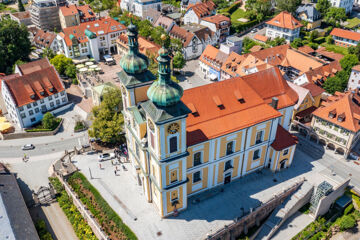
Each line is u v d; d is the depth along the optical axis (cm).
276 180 7900
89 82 12725
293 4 17712
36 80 10975
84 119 10931
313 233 7344
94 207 7225
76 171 8238
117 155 8762
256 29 18262
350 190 8156
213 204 7206
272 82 8125
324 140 9369
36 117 11000
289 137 7988
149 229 6638
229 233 6712
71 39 14625
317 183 7888
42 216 7531
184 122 5694
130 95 6569
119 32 16112
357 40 15275
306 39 16638
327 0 18700
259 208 7000
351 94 8988
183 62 13825
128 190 7638
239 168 7762
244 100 7344
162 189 6331
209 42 16062
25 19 19962
